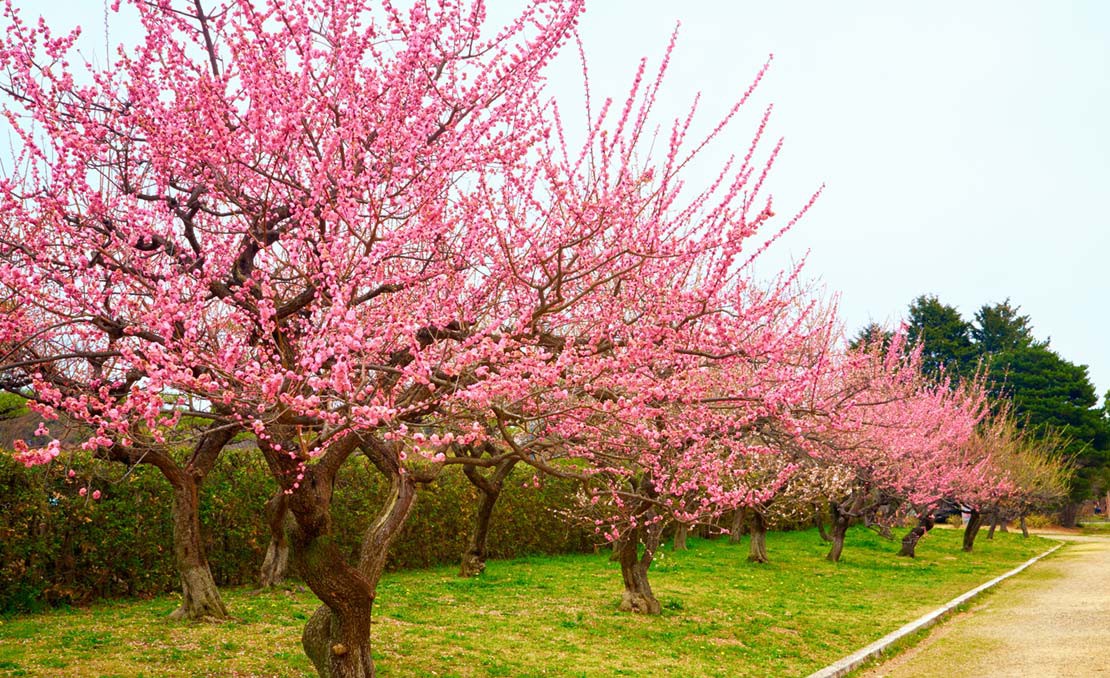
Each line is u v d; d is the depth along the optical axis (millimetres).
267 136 6391
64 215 6824
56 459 12297
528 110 7664
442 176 6992
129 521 13461
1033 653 11547
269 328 5781
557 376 6371
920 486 24438
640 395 7117
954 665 10875
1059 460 49469
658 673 9578
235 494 15305
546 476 23844
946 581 21062
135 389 4758
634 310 8406
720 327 7371
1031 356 60625
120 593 13484
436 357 6789
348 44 6875
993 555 31422
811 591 17797
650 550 13891
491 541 21859
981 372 55500
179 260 7594
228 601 12867
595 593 15500
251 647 9359
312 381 4859
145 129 6840
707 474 11352
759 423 11508
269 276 6840
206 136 6852
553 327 8492
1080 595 18625
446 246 7664
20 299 6387
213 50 6992
